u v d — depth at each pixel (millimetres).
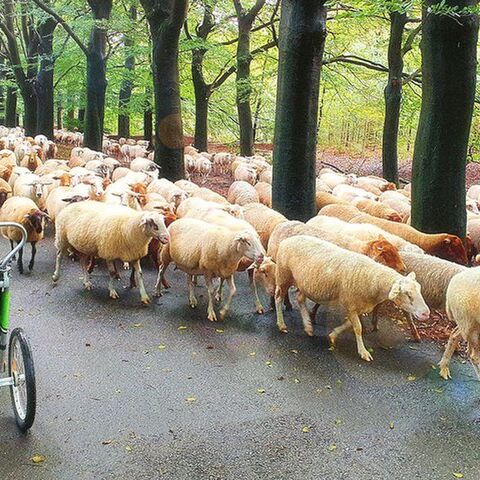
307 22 5094
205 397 3062
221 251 3955
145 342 3703
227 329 3943
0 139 12367
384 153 9805
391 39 9258
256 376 3297
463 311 3078
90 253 4449
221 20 13344
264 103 16891
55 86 16234
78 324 3951
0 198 7156
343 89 14242
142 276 4746
